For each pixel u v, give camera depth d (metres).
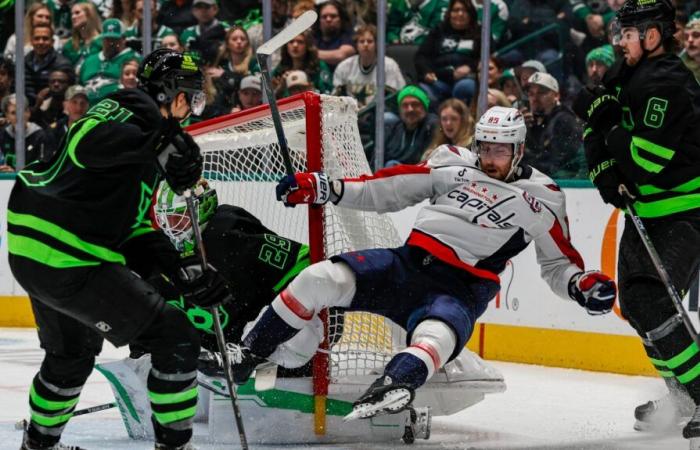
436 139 16.25
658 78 7.91
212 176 9.98
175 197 8.70
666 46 8.24
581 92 8.51
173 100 6.50
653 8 8.00
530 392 11.24
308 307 7.82
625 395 11.09
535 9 16.20
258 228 8.91
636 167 7.94
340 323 8.67
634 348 12.23
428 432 8.53
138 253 6.61
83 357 6.59
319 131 8.51
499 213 8.07
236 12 17.92
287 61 17.39
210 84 17.83
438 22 16.73
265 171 10.22
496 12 16.23
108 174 6.11
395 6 16.86
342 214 9.06
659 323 7.98
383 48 15.30
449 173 8.24
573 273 8.40
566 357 12.89
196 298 6.43
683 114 7.90
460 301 7.93
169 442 6.38
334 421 8.33
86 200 6.11
